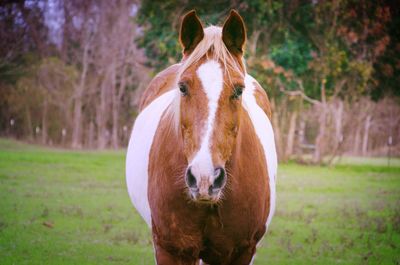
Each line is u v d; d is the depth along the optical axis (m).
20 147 31.11
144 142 4.66
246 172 3.86
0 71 38.56
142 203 4.59
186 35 3.75
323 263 7.18
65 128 40.00
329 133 25.72
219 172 3.29
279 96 24.58
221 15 21.55
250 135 3.98
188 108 3.47
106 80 39.12
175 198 3.80
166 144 3.91
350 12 22.77
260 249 7.92
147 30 24.39
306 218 10.32
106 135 41.62
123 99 42.00
